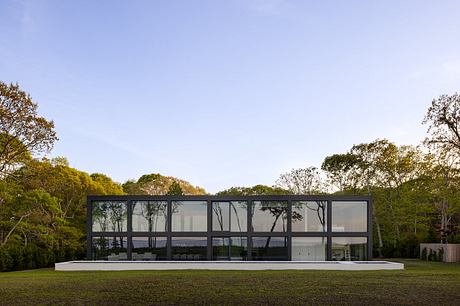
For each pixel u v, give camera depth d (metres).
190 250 30.95
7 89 26.36
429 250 37.91
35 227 28.66
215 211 31.39
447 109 31.08
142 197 31.17
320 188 52.56
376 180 46.88
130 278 19.02
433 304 12.45
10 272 25.27
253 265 26.17
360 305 12.25
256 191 60.00
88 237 30.72
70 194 36.12
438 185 39.62
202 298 13.29
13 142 27.03
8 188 26.58
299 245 31.00
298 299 13.13
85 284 16.78
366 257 30.83
